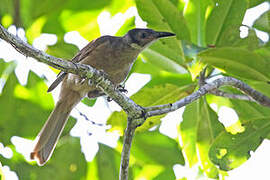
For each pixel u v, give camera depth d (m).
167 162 12.49
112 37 10.69
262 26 10.27
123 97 8.51
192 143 11.32
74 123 11.94
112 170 11.98
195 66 9.86
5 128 11.88
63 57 11.88
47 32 12.03
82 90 10.25
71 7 12.02
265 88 10.69
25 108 12.11
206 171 10.73
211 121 10.67
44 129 10.41
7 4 11.42
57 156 11.82
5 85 12.00
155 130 12.59
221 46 9.66
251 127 10.25
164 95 10.58
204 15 10.93
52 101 12.26
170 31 10.35
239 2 10.08
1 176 11.82
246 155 10.12
